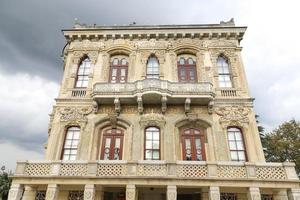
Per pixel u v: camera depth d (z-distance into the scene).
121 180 14.92
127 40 22.47
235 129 18.19
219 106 18.84
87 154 17.34
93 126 18.39
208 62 20.98
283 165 15.45
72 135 18.36
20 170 15.58
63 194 16.14
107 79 20.77
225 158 16.97
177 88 18.95
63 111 18.95
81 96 19.64
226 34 22.05
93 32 22.47
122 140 18.27
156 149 17.70
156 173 15.25
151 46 22.03
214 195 14.36
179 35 22.30
